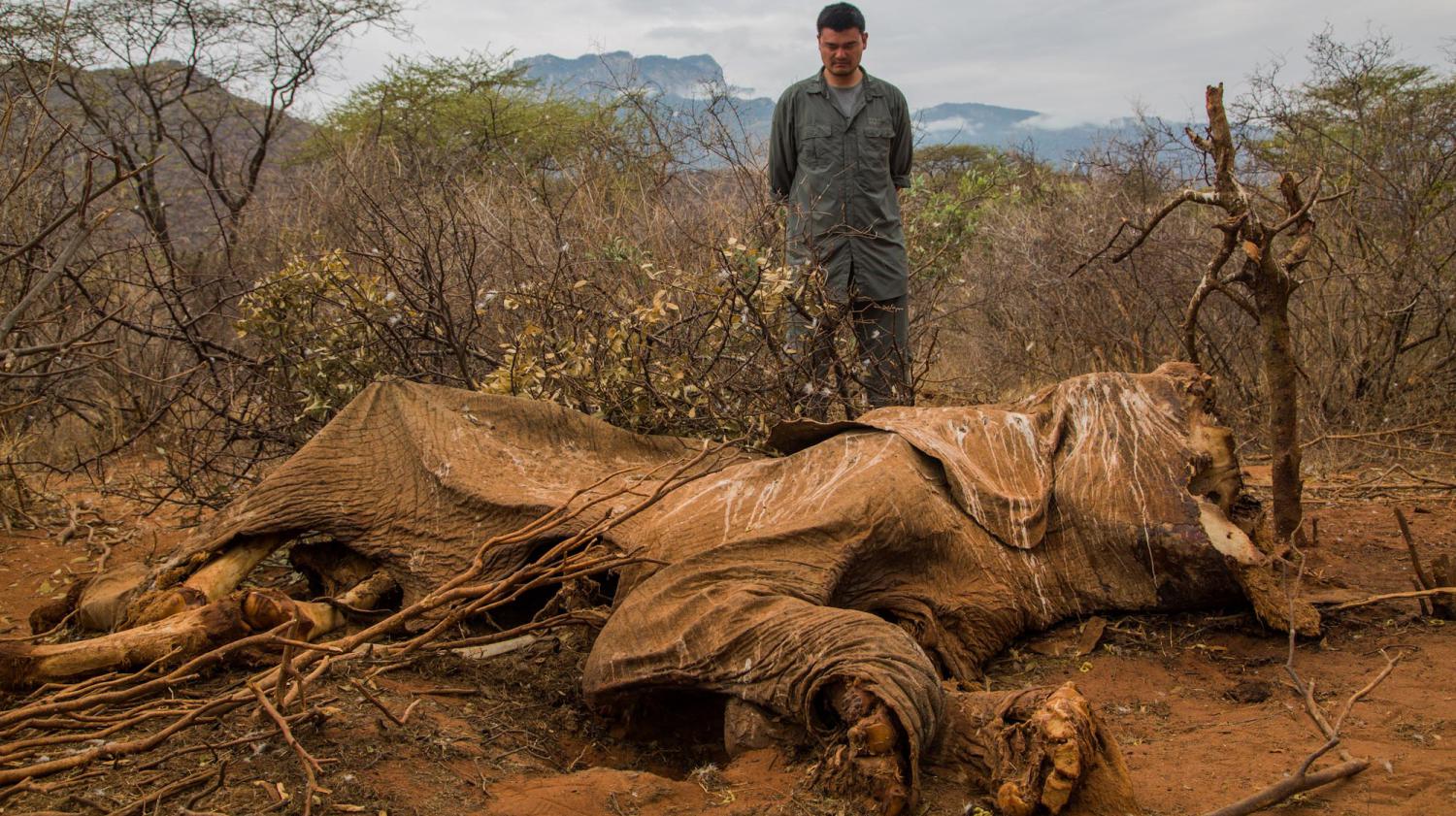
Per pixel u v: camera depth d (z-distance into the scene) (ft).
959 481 15.14
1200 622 15.51
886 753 10.91
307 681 11.92
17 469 24.94
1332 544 18.84
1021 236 31.96
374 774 11.44
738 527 14.37
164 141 44.29
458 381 21.89
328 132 45.73
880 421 16.05
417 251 23.57
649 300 23.06
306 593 17.78
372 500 16.29
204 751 11.74
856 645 11.71
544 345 20.47
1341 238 27.66
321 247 28.53
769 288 20.58
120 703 12.62
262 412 23.32
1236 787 11.18
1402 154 27.89
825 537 13.79
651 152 30.50
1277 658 14.49
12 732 11.69
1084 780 10.65
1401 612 15.67
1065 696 10.84
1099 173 33.32
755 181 26.66
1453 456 23.95
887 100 24.02
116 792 10.98
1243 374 26.91
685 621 13.03
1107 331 27.32
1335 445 24.68
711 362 20.68
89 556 21.09
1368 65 29.12
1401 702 12.91
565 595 15.47
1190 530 15.11
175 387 26.11
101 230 30.73
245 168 45.60
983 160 42.32
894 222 24.22
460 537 15.87
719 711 13.71
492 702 13.92
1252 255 16.03
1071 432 16.35
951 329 32.42
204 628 13.69
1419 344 26.76
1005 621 15.03
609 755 13.43
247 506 15.94
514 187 29.53
